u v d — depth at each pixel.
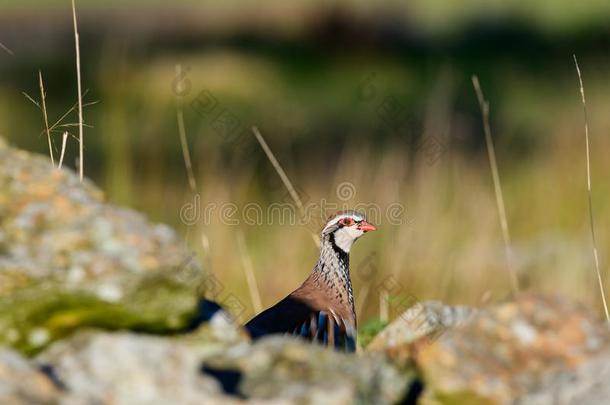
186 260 5.65
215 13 47.94
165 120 22.78
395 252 14.00
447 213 15.79
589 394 5.30
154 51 37.91
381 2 49.41
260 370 5.21
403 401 5.42
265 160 21.98
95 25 44.53
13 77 32.09
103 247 5.65
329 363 5.27
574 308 6.03
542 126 27.41
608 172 18.64
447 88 30.81
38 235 5.70
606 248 15.23
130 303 5.41
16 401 4.50
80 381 4.84
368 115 29.67
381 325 9.09
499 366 5.63
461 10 52.72
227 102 29.94
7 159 6.23
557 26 48.81
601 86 34.12
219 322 5.79
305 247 14.45
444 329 7.32
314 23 44.97
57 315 5.31
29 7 47.69
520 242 16.31
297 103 31.06
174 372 4.94
